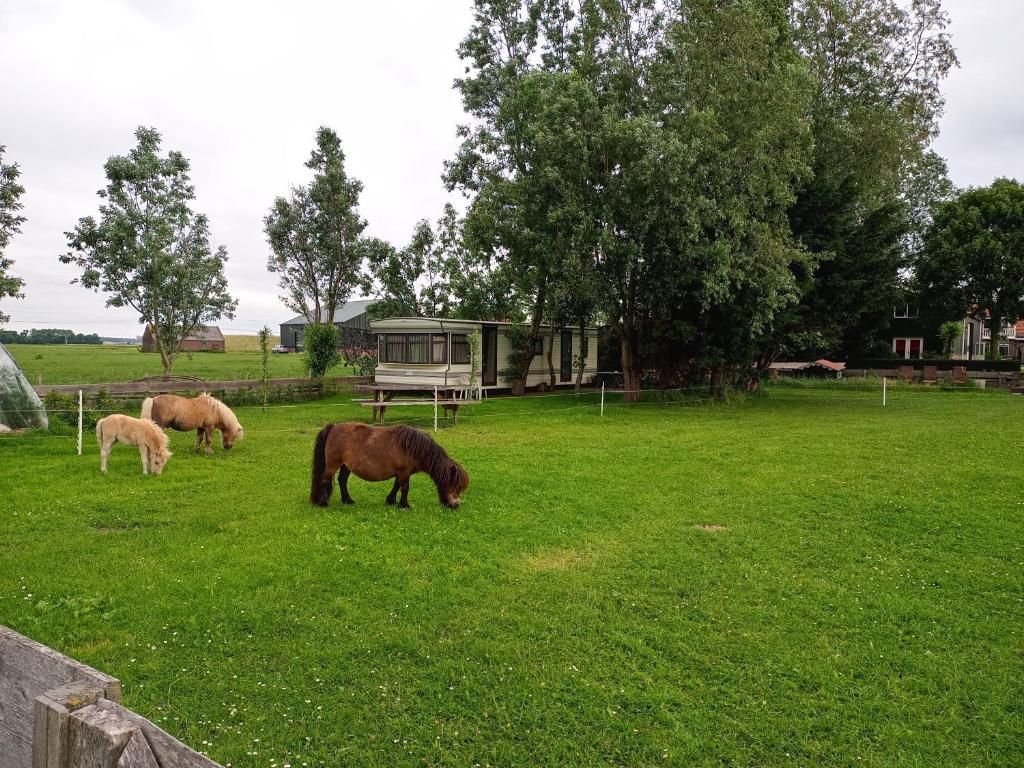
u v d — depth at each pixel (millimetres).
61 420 15906
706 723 4441
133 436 11180
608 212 21250
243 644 5324
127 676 4777
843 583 6980
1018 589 6867
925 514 9562
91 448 13711
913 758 4125
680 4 22500
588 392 29594
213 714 4367
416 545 7871
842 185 25406
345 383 27656
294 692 4676
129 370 37938
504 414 21328
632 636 5648
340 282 35688
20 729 2146
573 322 28578
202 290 25203
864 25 27844
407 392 26469
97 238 23047
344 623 5766
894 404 25938
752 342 23719
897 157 28203
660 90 21750
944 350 47438
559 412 21906
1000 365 38969
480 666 5105
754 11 20750
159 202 23828
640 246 21781
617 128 20703
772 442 15984
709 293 20734
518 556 7602
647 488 11023
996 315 42281
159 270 23625
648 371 30141
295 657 5145
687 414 22000
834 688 4902
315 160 34344
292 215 34000
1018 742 4293
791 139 21531
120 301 23859
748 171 20969
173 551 7480
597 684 4879
